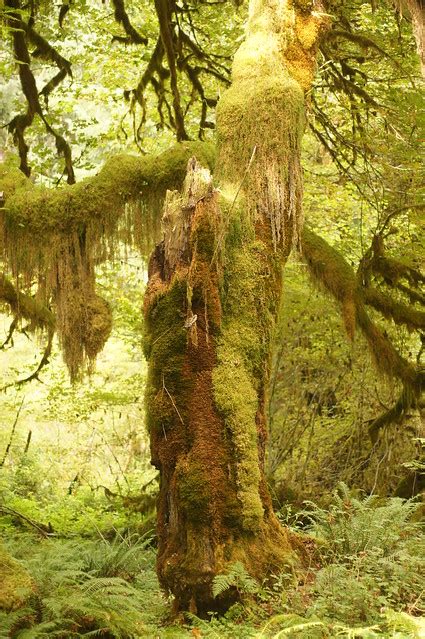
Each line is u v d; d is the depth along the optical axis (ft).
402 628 13.83
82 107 59.62
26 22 37.93
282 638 14.15
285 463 50.31
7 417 56.85
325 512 24.27
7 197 28.19
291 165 22.04
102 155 44.70
